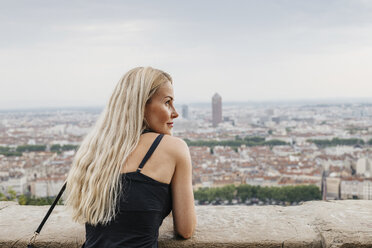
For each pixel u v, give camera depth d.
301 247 2.04
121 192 1.75
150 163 1.80
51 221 2.39
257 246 2.03
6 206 2.70
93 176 1.78
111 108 1.91
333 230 2.09
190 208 1.92
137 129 1.86
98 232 1.77
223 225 2.26
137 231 1.72
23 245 2.13
